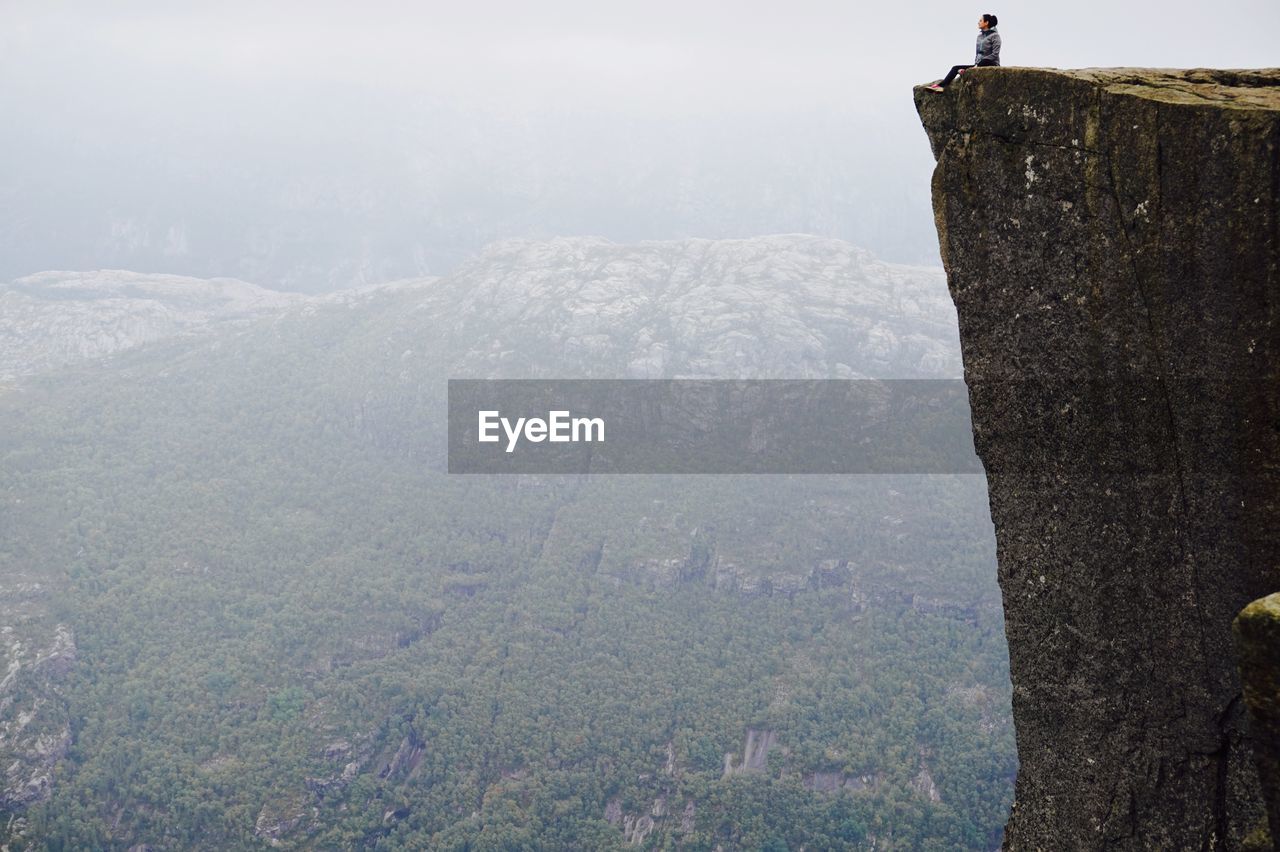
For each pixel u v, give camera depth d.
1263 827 9.66
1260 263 10.96
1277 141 10.68
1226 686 11.53
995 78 13.19
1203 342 11.49
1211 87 12.09
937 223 14.12
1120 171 11.97
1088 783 12.70
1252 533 11.29
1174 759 11.96
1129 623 12.38
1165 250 11.68
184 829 161.62
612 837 162.38
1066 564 12.99
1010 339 13.39
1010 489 13.60
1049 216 12.77
